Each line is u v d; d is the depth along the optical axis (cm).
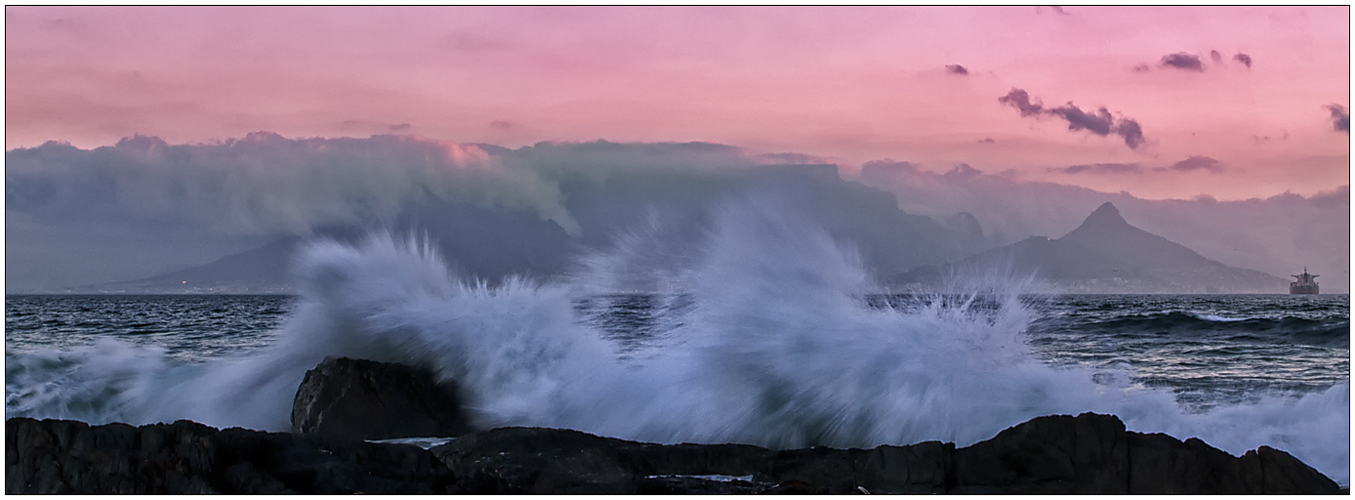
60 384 1151
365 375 942
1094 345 1906
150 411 1088
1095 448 584
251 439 574
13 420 509
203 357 1353
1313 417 897
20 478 481
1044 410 872
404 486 540
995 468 585
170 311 5147
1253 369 1474
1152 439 595
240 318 3884
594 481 596
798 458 638
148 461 505
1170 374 1395
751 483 588
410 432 912
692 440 889
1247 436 848
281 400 1079
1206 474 568
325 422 895
